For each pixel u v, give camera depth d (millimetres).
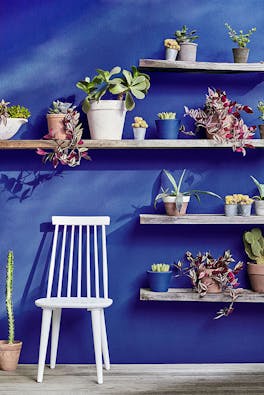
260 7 4578
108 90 4555
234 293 4289
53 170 4562
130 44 4551
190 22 4562
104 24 4551
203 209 4574
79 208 4562
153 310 4551
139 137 4398
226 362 4551
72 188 4562
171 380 4180
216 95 4332
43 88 4551
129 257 4559
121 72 4551
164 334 4551
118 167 4566
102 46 4551
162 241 4562
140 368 4430
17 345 4352
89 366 4473
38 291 4555
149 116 4570
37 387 4047
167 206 4375
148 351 4547
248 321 4562
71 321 4543
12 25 4539
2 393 3949
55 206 4562
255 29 4496
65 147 4312
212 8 4562
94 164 4562
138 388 4035
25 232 4559
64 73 4551
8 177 4559
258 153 4582
